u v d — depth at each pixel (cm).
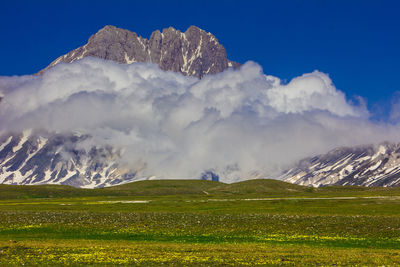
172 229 7944
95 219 9488
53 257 5028
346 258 5044
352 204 15662
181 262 4794
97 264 4678
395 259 4994
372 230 7662
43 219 9419
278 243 6481
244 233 7488
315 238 6906
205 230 7819
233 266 4634
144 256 5116
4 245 5788
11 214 10906
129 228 8056
